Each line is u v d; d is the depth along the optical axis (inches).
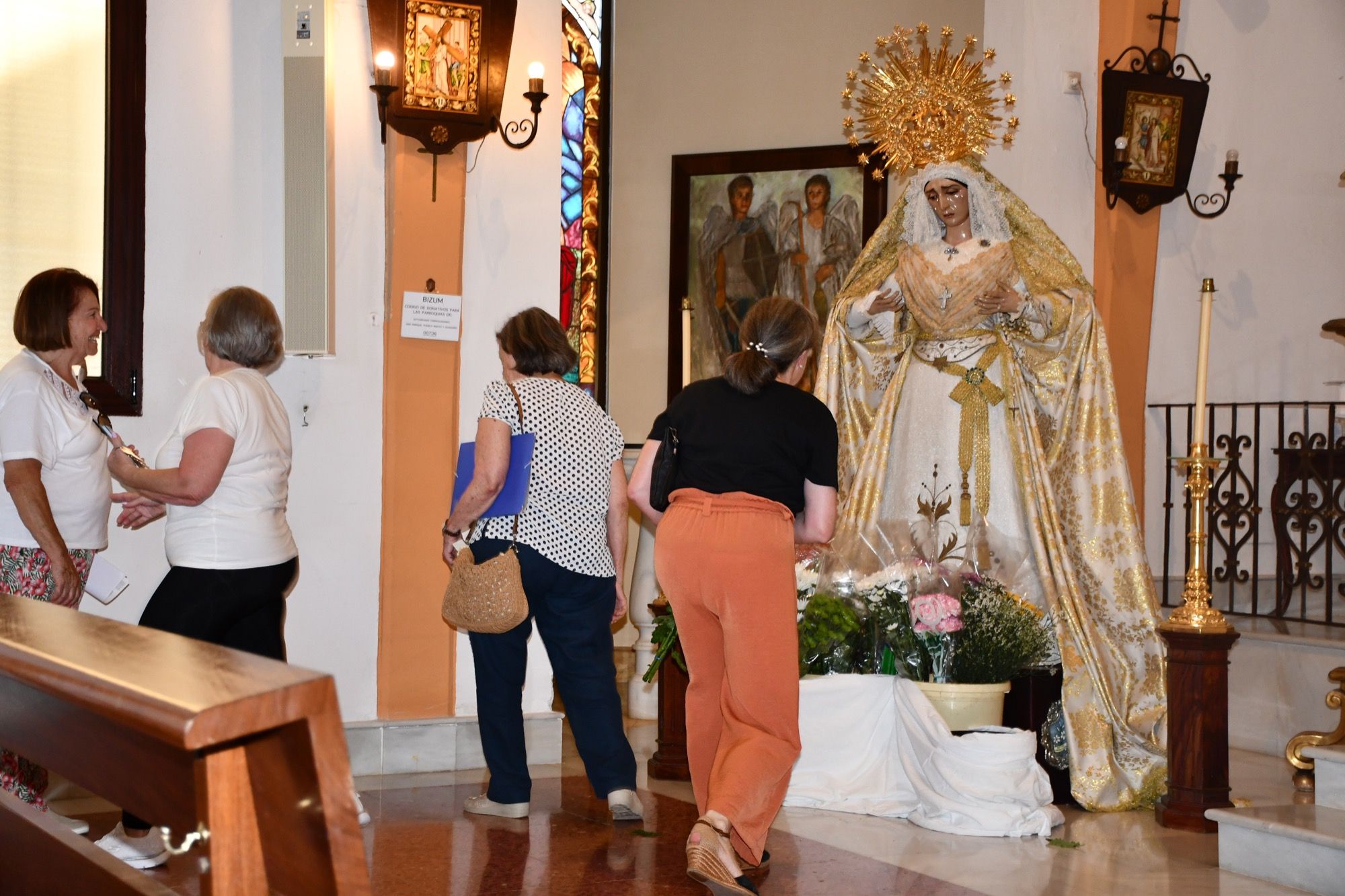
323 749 46.9
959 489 208.1
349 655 198.7
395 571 200.2
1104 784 185.8
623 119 351.6
